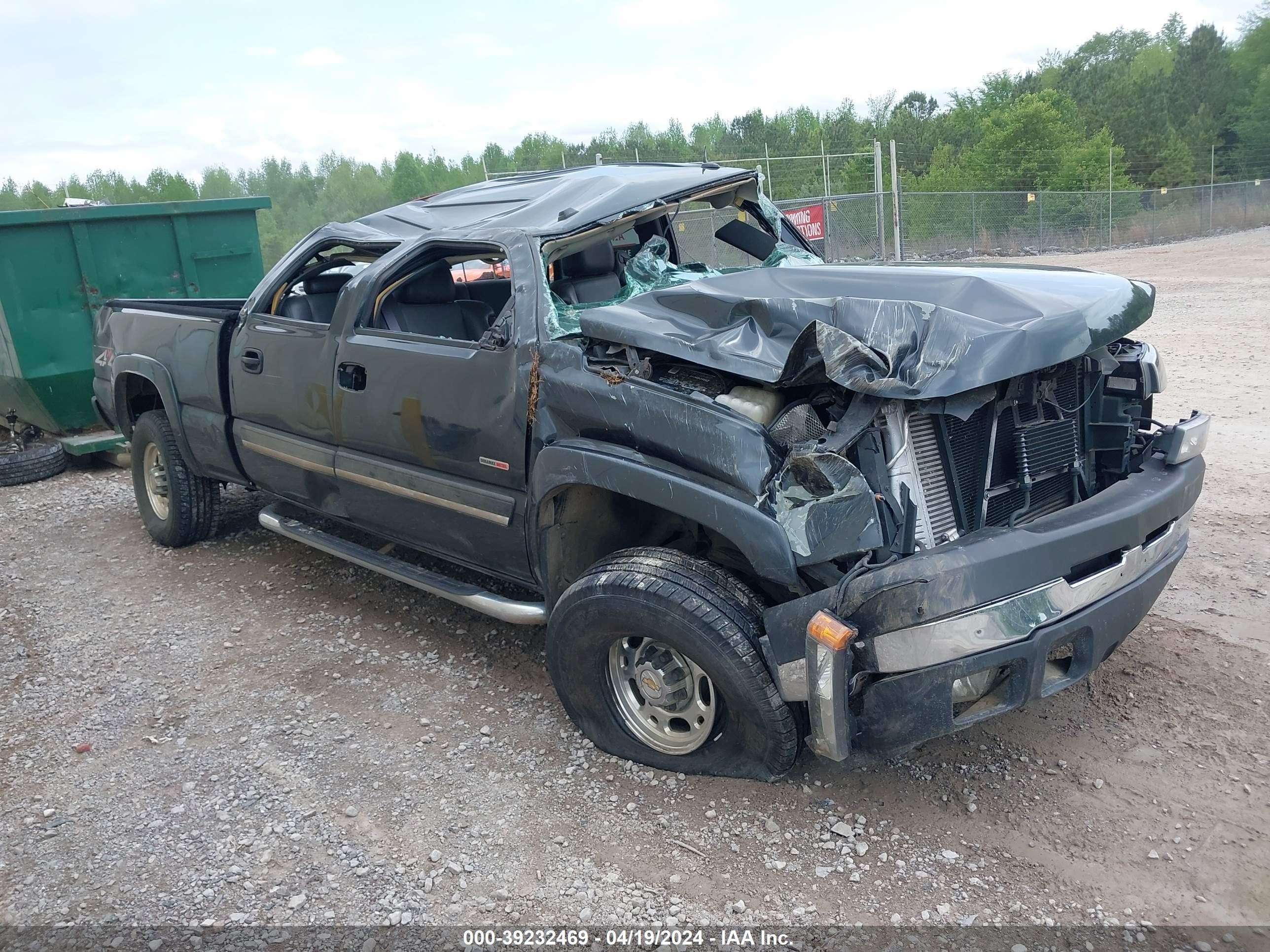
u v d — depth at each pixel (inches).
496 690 157.5
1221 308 556.4
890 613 102.5
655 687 126.5
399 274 163.6
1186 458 131.9
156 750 144.6
